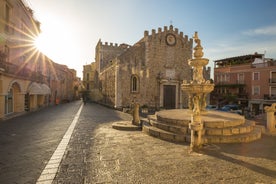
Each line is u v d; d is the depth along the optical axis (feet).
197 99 21.24
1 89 48.65
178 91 102.89
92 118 52.24
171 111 41.88
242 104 126.72
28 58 76.43
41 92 79.00
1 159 18.78
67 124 40.86
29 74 71.51
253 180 13.88
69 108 91.56
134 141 25.45
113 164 17.16
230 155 19.29
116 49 152.46
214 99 147.64
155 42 99.76
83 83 217.97
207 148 21.53
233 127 26.50
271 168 16.02
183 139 24.80
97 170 15.85
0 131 32.94
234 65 134.31
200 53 26.37
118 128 34.68
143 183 13.52
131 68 93.45
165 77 100.37
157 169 15.96
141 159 18.39
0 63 47.55
